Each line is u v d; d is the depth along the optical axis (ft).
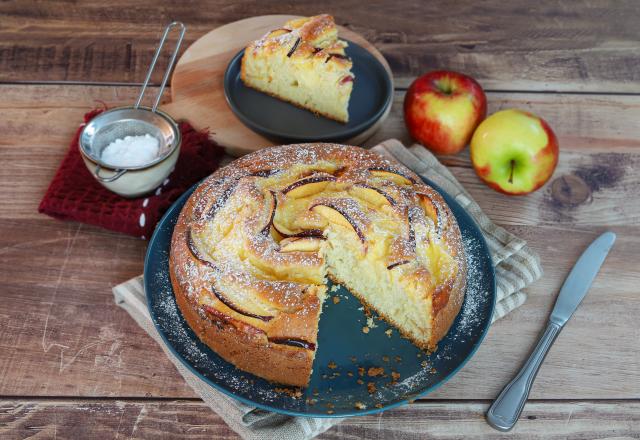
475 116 2.79
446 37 3.28
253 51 2.95
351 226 2.37
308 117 2.98
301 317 2.19
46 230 2.60
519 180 2.70
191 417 2.24
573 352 2.40
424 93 2.79
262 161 2.51
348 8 3.39
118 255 2.56
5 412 2.22
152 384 2.29
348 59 2.91
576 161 2.89
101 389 2.28
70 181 2.65
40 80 3.01
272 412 2.20
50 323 2.39
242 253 2.31
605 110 3.04
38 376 2.29
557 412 2.28
